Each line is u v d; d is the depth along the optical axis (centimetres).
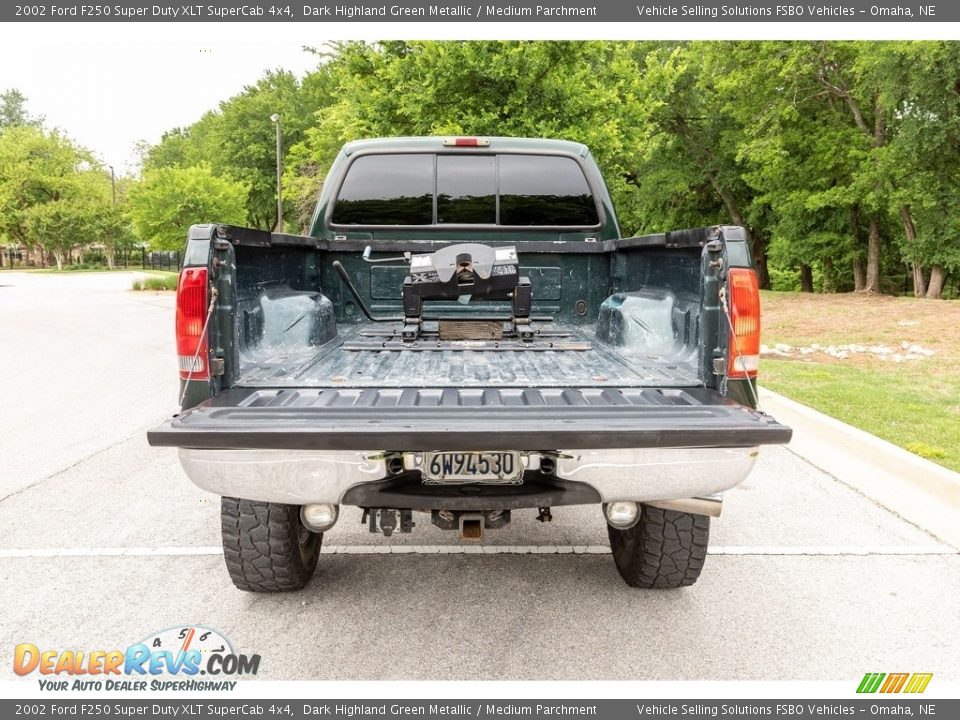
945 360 1056
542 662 291
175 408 772
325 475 251
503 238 484
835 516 448
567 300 468
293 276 418
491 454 255
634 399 275
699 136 3098
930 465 496
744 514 452
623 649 300
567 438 242
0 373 992
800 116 2477
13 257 8188
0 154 6506
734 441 246
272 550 322
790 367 964
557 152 480
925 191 2028
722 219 3431
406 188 480
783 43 2212
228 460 247
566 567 381
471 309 474
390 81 1329
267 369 324
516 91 1219
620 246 425
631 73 1449
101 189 6531
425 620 324
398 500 257
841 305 1973
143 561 385
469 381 297
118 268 6569
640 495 259
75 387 891
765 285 3503
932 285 2159
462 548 406
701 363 293
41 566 378
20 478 527
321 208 480
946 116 1866
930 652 299
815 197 2338
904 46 1755
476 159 480
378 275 469
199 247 273
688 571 334
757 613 330
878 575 368
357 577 368
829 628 317
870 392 775
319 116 2655
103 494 492
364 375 313
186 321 271
